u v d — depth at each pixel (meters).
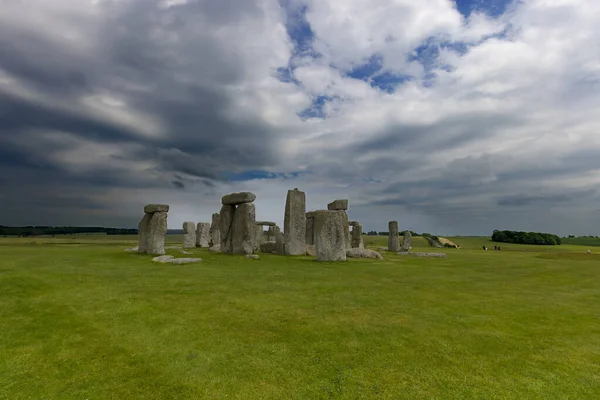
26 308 8.59
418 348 6.64
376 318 8.41
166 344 6.66
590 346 6.89
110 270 14.71
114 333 7.16
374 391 5.12
